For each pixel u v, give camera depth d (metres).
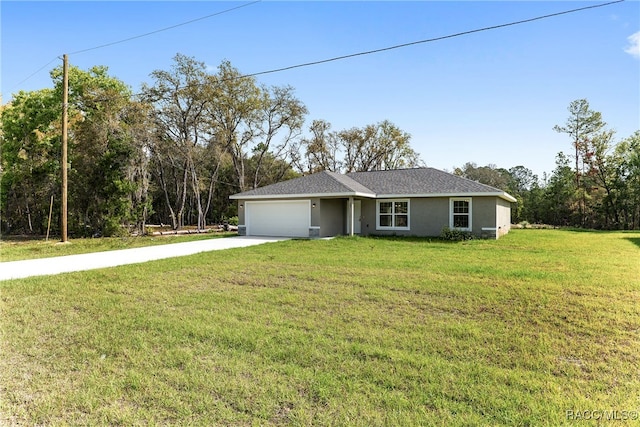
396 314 5.24
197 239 17.73
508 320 4.95
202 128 29.69
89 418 2.84
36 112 22.92
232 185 36.22
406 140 41.78
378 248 12.85
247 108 31.28
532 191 39.81
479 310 5.38
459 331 4.53
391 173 21.12
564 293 6.24
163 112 27.09
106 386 3.30
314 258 10.33
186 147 27.19
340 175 21.22
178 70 27.75
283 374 3.50
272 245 13.81
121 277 7.72
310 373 3.50
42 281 7.36
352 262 9.59
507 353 3.92
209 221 37.84
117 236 20.00
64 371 3.61
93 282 7.31
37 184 22.72
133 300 6.03
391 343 4.20
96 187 20.30
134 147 20.72
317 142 40.03
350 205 17.44
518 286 6.71
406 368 3.59
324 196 17.20
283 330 4.62
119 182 19.86
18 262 10.26
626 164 31.66
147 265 9.22
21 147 23.22
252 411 2.90
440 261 9.75
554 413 2.81
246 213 19.67
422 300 5.88
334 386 3.26
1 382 3.39
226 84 29.47
